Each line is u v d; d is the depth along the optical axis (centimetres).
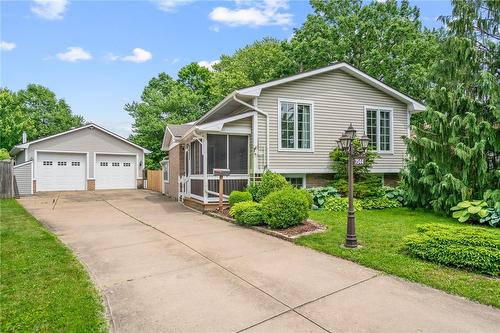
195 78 3494
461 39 902
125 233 727
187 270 472
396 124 1316
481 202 789
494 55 921
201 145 1112
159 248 594
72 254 549
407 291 390
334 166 1168
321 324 312
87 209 1145
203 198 1048
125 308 353
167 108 2919
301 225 729
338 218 839
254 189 1002
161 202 1373
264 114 1088
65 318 321
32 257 524
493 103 831
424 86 1581
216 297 377
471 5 931
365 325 309
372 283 416
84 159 2052
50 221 893
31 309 339
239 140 1100
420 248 498
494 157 865
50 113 3559
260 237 674
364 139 614
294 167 1130
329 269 470
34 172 1889
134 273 462
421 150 941
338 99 1206
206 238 668
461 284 401
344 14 2175
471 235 474
